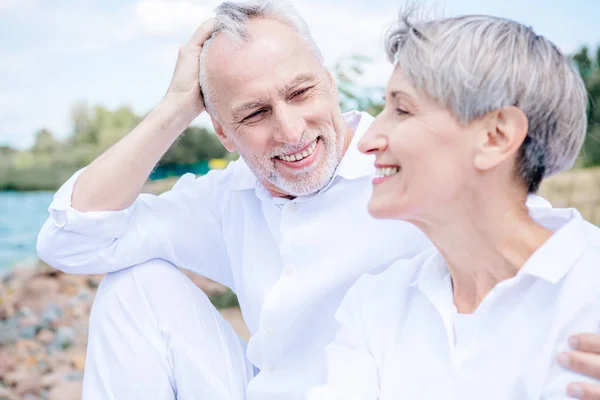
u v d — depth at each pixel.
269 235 2.39
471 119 1.47
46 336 4.69
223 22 2.24
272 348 2.28
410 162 1.52
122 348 2.31
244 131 2.22
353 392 1.70
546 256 1.46
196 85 2.39
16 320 4.84
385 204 1.57
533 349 1.48
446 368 1.59
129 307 2.34
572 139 1.54
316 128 2.19
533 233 1.54
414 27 1.52
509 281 1.50
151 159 2.39
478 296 1.61
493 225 1.53
